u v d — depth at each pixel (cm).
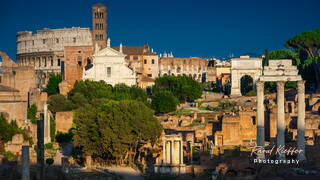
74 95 19625
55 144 16038
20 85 19038
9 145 13738
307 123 14238
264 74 10056
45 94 19188
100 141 13150
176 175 11094
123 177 11394
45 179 11306
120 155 13062
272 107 15938
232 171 10538
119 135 13038
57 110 18738
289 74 10006
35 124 16325
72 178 11306
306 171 9319
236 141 14050
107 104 14112
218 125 15500
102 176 11462
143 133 13288
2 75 18700
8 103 16162
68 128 17088
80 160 13725
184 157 12400
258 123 10094
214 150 12694
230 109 19538
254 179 9812
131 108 13538
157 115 19950
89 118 13625
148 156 13400
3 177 11062
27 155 9538
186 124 16862
